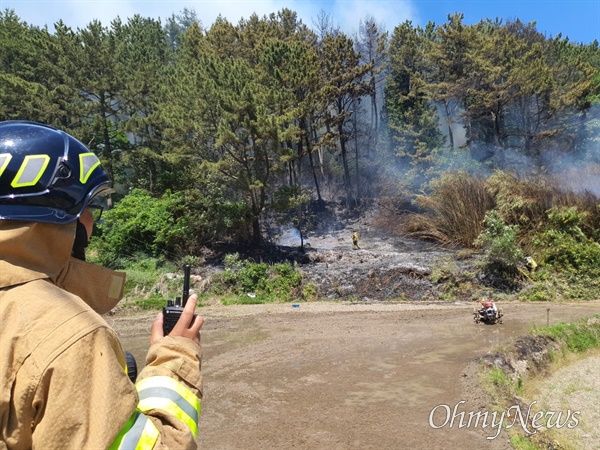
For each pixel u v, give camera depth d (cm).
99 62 2912
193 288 2103
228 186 2559
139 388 156
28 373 123
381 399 898
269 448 711
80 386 123
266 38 4156
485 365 1079
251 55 4072
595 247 2159
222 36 4212
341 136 4150
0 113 2939
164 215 2450
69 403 121
